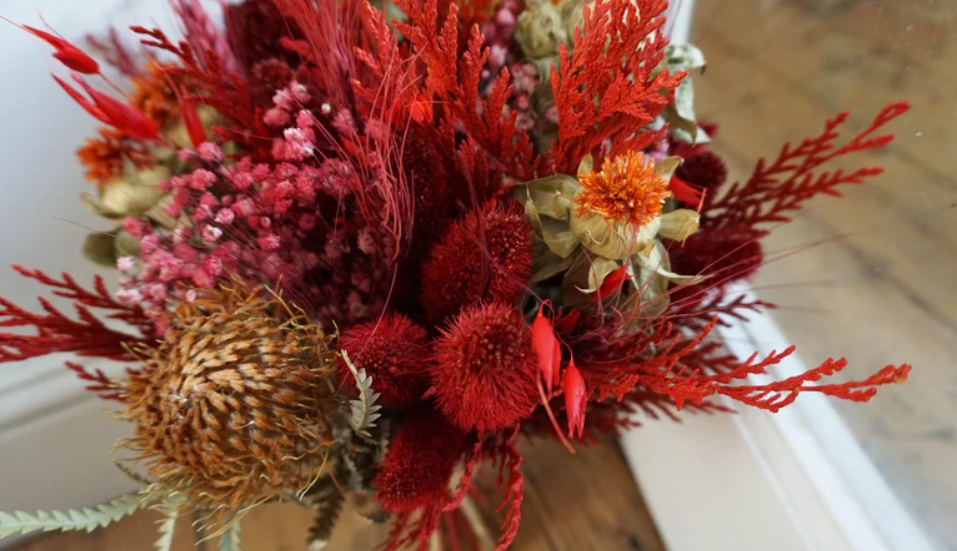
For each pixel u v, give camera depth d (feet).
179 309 0.64
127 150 0.71
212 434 0.56
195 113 0.69
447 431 0.72
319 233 0.71
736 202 0.85
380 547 0.82
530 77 0.76
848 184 1.00
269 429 0.58
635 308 0.64
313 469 0.70
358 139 0.64
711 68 1.18
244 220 0.67
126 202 0.71
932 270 0.91
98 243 0.79
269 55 0.78
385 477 0.66
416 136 0.69
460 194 0.74
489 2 0.76
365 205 0.66
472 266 0.62
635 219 0.59
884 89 0.98
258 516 1.16
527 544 1.12
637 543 1.14
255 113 0.71
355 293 0.74
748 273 0.77
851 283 0.99
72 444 1.08
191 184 0.65
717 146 1.16
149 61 0.74
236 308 0.63
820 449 0.85
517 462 0.67
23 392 1.00
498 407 0.60
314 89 0.71
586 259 0.66
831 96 1.06
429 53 0.62
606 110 0.60
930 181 0.91
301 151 0.62
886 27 0.98
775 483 0.84
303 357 0.62
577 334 0.71
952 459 0.83
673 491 1.07
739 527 0.93
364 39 0.72
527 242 0.62
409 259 0.73
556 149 0.68
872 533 0.78
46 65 0.84
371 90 0.64
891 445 0.86
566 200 0.65
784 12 1.13
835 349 0.96
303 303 0.72
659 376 0.60
